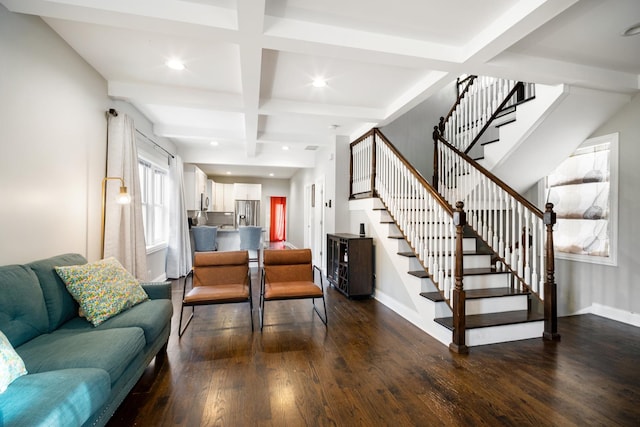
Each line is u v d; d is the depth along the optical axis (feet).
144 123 13.99
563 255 12.92
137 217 11.20
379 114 13.20
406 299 11.51
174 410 6.00
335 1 6.47
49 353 5.00
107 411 5.08
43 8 5.95
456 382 7.08
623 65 9.41
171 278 17.62
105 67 9.33
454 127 15.34
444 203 9.58
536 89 10.50
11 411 3.54
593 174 11.79
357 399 6.41
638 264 10.58
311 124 15.58
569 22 7.19
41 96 7.06
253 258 20.62
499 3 6.48
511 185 13.87
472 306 10.05
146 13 6.18
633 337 9.68
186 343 9.11
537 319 9.66
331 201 18.16
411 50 7.88
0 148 5.93
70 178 8.23
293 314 11.91
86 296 6.55
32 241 6.82
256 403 6.25
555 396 6.56
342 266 14.94
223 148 21.20
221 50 8.36
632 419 5.83
